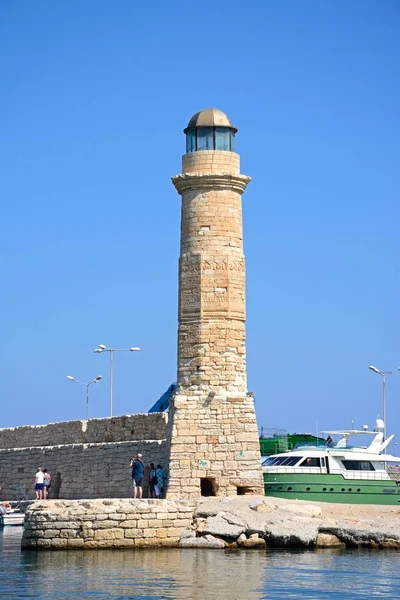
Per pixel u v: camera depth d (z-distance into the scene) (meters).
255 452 51.03
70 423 65.38
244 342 52.16
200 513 46.75
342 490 53.22
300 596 34.81
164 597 34.69
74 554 43.81
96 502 45.31
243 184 52.62
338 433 59.22
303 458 53.62
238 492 50.81
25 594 35.38
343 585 36.50
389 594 35.09
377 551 43.84
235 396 51.25
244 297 52.38
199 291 51.72
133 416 59.22
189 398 51.25
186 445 50.84
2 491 69.81
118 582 37.19
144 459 55.72
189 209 52.31
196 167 52.25
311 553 43.38
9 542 50.22
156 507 45.50
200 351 51.50
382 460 54.88
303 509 47.53
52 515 45.22
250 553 43.50
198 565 40.53
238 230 52.44
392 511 49.22
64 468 63.44
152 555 43.19
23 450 68.31
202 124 52.69
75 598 34.69
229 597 34.66
